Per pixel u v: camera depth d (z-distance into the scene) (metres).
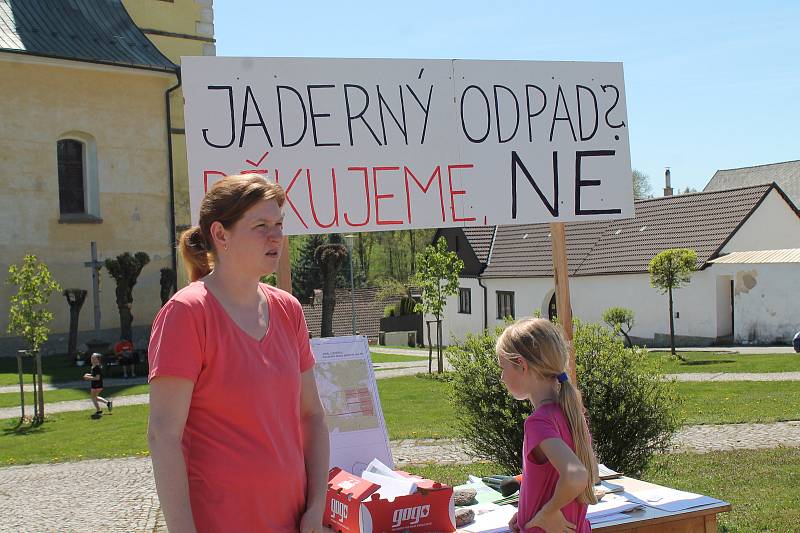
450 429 13.98
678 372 21.77
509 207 5.31
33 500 9.78
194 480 2.58
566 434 3.25
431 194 5.10
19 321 17.36
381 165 4.99
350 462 4.29
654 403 7.25
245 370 2.62
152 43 30.02
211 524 2.55
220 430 2.59
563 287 5.55
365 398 4.46
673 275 26.94
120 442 14.42
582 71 5.49
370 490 3.52
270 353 2.71
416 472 9.94
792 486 8.28
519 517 3.34
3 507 9.43
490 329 7.80
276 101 4.79
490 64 5.27
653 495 4.24
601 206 5.52
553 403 3.31
